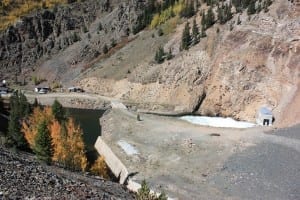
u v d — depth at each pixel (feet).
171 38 504.43
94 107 459.32
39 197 88.22
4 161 116.26
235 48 414.00
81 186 113.70
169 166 251.60
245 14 440.86
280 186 215.72
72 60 583.99
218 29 447.42
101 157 236.84
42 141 208.44
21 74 609.83
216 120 383.86
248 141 288.30
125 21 609.01
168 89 441.27
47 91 527.40
